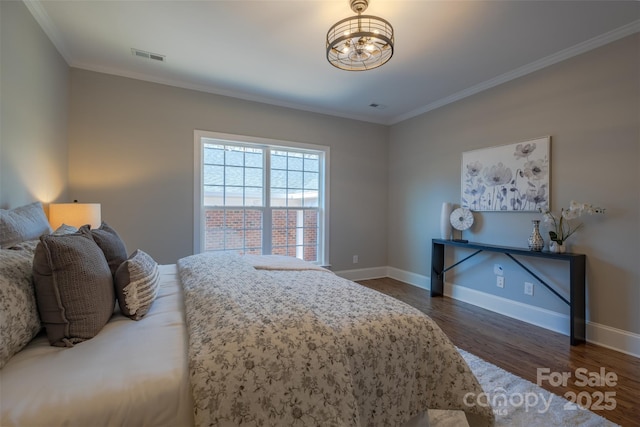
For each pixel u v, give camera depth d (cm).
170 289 170
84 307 106
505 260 312
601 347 236
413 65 288
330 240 436
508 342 245
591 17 213
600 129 242
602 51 240
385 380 114
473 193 343
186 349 100
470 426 134
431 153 403
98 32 238
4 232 136
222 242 372
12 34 181
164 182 329
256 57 277
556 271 271
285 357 95
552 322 272
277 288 147
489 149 325
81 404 74
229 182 376
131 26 230
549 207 274
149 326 118
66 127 279
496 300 319
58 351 97
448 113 377
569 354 225
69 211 228
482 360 215
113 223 306
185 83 334
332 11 212
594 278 245
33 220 164
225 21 223
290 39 247
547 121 276
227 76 317
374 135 466
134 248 316
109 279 124
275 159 406
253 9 210
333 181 436
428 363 125
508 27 226
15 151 186
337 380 98
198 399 80
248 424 83
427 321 131
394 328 121
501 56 270
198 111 345
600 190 242
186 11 212
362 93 360
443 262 379
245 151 386
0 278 92
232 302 122
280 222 410
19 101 190
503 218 313
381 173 473
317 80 324
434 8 205
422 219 416
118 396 78
